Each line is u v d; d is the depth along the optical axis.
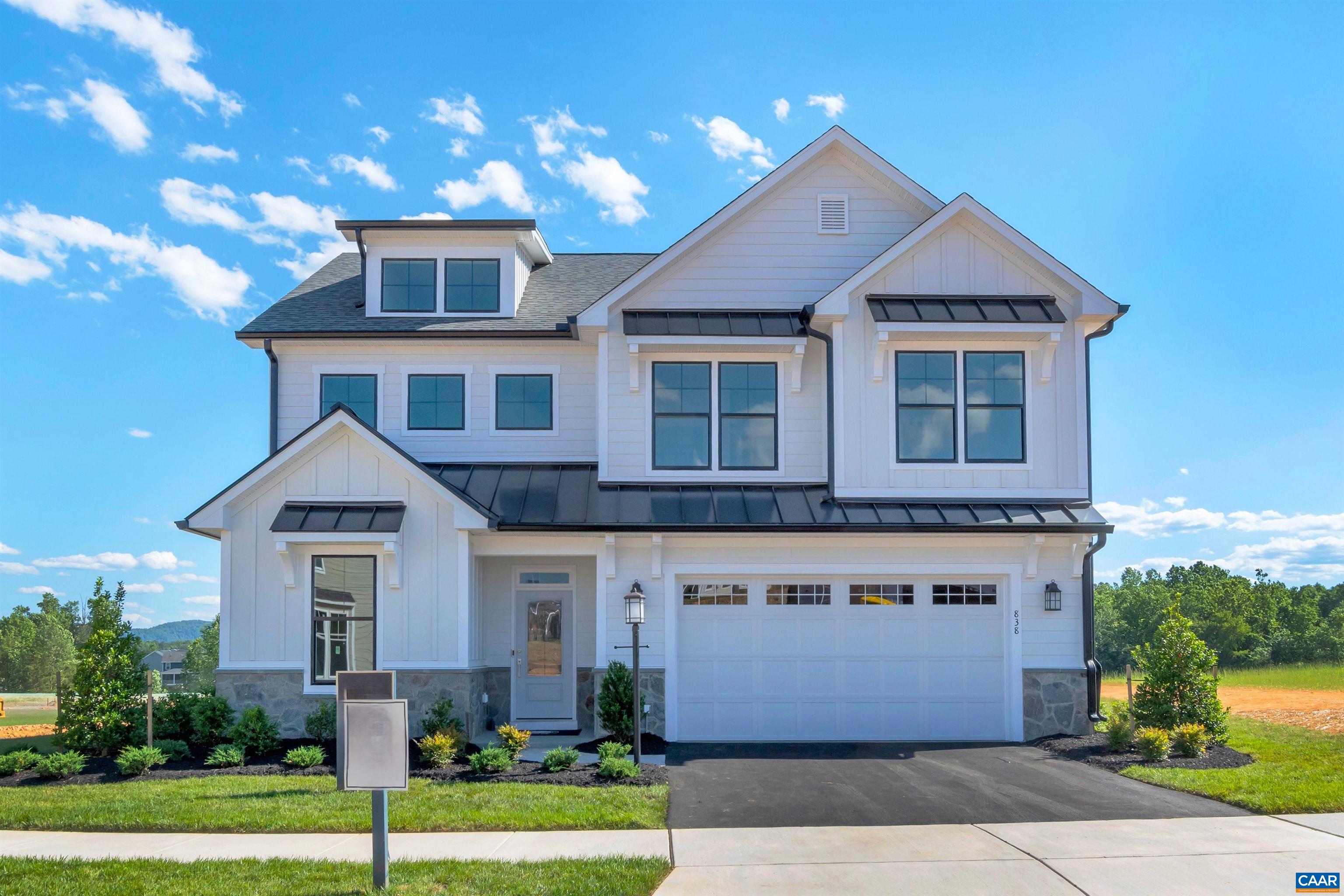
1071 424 16.27
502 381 17.94
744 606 15.75
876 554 15.76
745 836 9.27
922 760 13.41
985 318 15.73
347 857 8.54
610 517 15.48
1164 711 14.12
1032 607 15.73
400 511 14.92
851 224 17.17
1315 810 10.02
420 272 18.48
